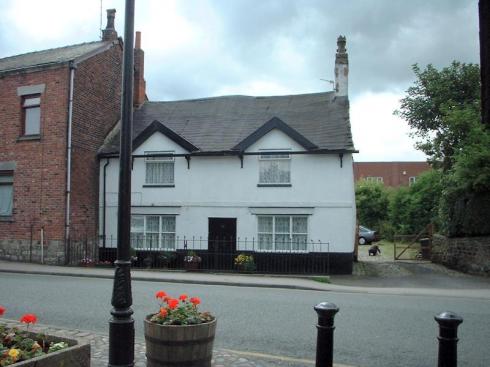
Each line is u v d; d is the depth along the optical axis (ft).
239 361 20.58
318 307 15.64
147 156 66.95
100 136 69.05
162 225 67.15
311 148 62.08
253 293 41.01
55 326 26.94
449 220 66.18
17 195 62.85
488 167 55.06
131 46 17.69
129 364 16.58
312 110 71.10
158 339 16.92
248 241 63.87
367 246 120.78
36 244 61.21
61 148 61.11
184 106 77.92
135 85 79.05
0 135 64.69
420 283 51.24
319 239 61.72
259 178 64.28
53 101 61.98
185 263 61.46
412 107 91.45
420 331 27.07
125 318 16.71
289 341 24.63
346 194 61.52
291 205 62.80
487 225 56.80
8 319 27.84
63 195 60.59
